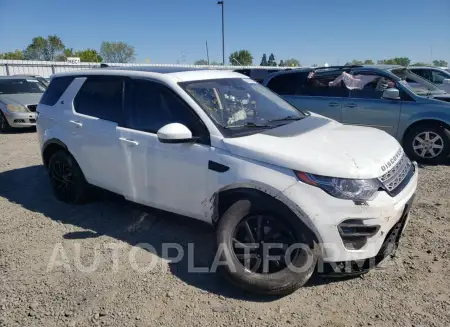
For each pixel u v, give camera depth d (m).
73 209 5.01
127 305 3.08
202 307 3.03
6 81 12.30
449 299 3.03
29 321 2.93
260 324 2.83
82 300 3.15
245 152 3.24
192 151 3.52
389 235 3.14
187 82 3.87
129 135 4.05
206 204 3.52
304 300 3.08
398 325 2.77
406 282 3.26
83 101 4.72
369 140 3.52
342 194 2.93
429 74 12.86
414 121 7.05
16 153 8.54
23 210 5.07
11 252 3.96
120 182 4.26
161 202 3.90
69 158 4.88
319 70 8.12
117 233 4.31
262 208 3.13
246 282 3.07
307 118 4.21
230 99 3.96
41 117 5.25
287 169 3.06
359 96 7.56
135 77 4.17
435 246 3.83
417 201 5.05
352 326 2.78
